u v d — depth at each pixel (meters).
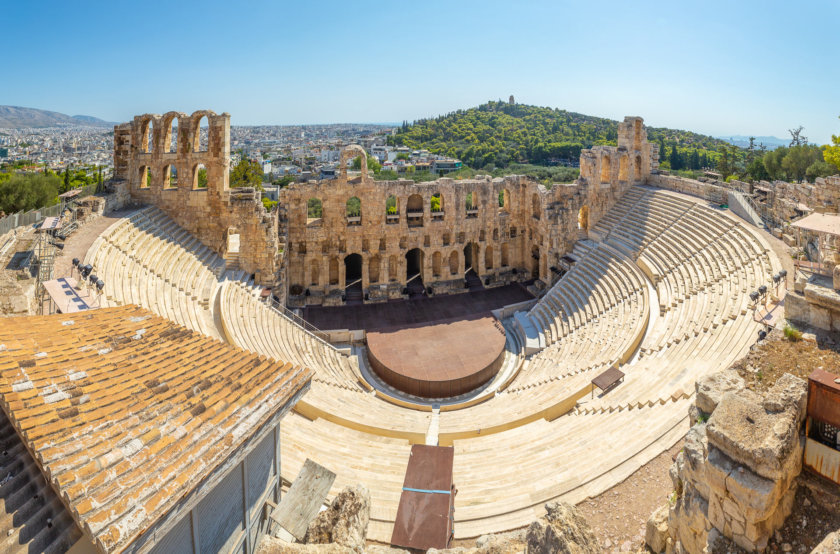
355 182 50.19
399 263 52.69
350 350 41.12
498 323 45.00
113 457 10.43
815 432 11.54
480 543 12.62
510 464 21.34
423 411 33.38
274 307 43.72
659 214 48.19
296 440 22.80
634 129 54.94
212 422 12.41
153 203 44.25
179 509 10.14
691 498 12.32
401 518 15.16
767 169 79.69
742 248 35.38
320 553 10.53
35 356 14.07
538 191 53.19
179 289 34.53
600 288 43.72
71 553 9.44
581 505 17.17
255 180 84.50
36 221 34.06
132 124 43.44
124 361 14.94
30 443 10.40
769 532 10.98
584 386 28.91
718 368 23.42
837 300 19.11
